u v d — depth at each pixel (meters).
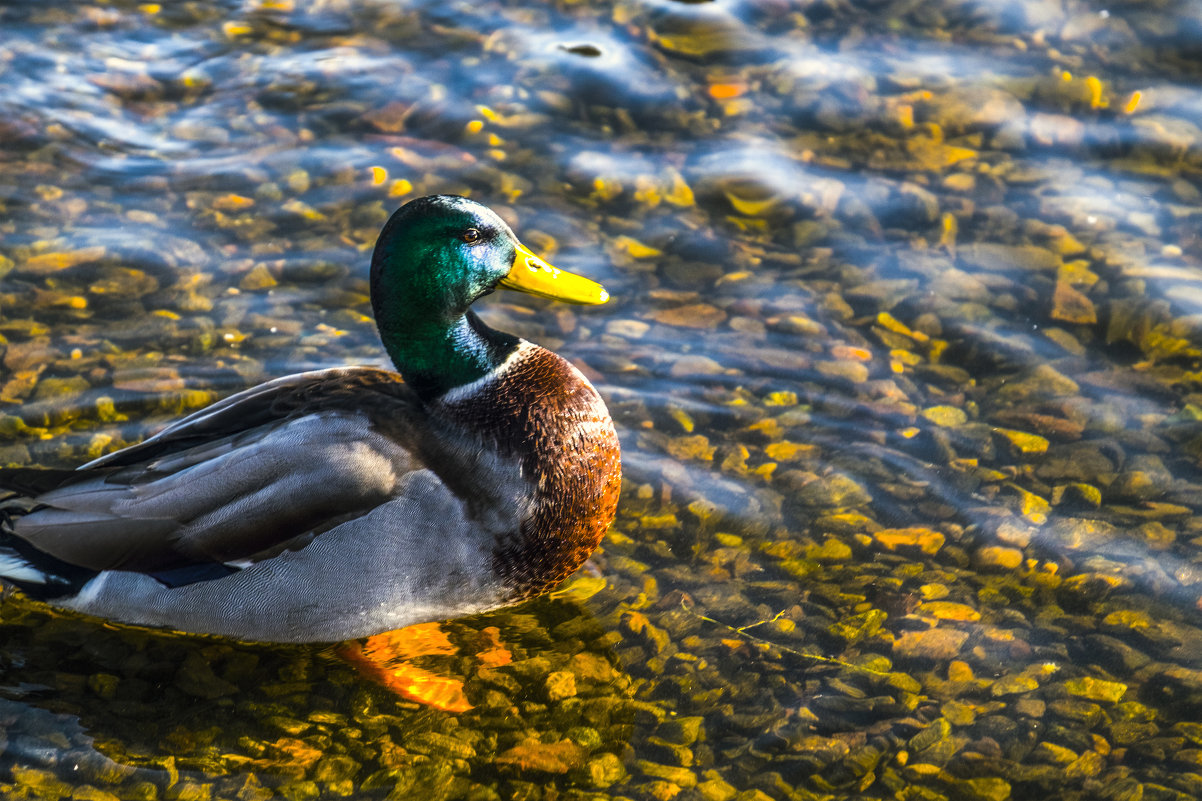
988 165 7.90
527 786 4.70
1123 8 9.12
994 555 5.66
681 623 5.39
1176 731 4.87
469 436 5.07
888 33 8.98
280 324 6.80
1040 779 4.69
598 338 6.82
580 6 9.21
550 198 7.66
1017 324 6.86
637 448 6.22
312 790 4.68
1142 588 5.47
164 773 4.73
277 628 5.04
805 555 5.69
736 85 8.53
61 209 7.48
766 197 7.70
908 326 6.86
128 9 9.17
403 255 5.07
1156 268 7.16
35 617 5.42
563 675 5.18
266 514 4.86
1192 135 8.05
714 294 7.08
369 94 8.41
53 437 6.10
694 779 4.71
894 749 4.80
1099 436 6.21
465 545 4.95
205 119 8.20
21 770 4.71
